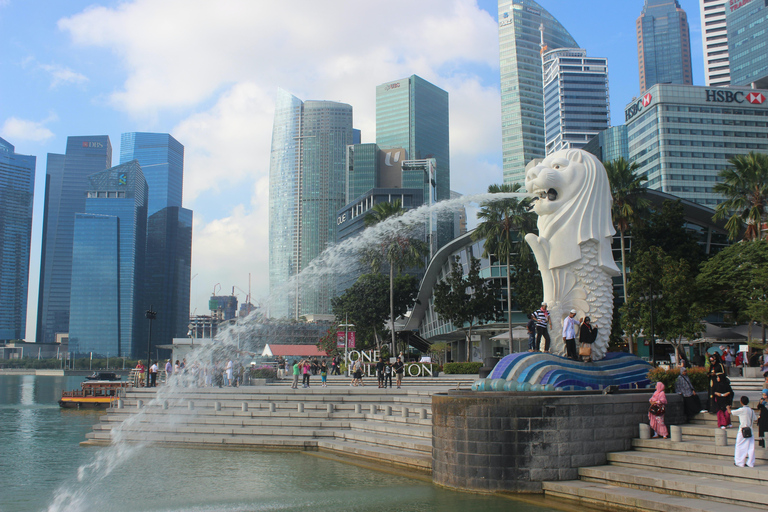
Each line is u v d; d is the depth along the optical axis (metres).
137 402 29.77
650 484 14.27
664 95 137.75
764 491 12.59
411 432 22.27
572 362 18.94
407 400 27.14
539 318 19.67
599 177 20.47
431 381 38.69
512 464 15.98
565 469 15.96
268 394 29.08
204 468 20.94
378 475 19.02
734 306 40.81
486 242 46.53
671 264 38.41
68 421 37.59
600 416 16.52
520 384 17.34
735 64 191.62
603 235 20.22
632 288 39.59
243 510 15.26
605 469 15.63
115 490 17.89
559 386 17.75
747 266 37.25
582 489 14.81
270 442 24.83
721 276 38.75
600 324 19.83
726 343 48.66
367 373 44.97
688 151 136.12
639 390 18.33
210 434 26.14
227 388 31.17
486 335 67.50
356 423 25.30
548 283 20.14
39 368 199.62
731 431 15.68
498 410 16.20
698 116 137.50
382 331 67.12
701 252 49.12
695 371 20.22
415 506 14.91
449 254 67.44
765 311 34.16
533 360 18.56
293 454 23.50
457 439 16.62
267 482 18.47
